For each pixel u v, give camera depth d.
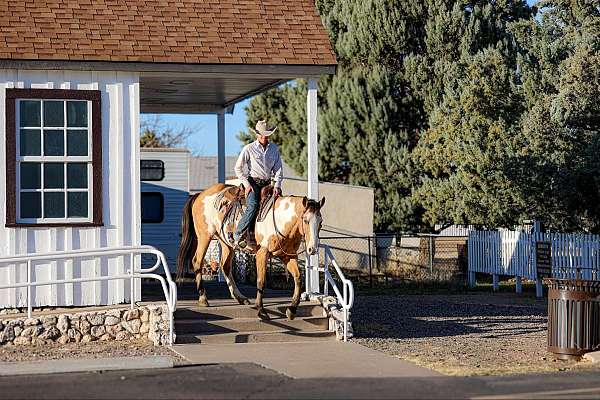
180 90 20.45
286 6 18.23
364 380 11.94
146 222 30.50
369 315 20.66
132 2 17.50
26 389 11.27
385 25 36.22
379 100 35.94
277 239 16.00
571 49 30.09
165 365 13.01
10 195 15.92
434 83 35.72
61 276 16.06
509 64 32.38
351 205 34.75
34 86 16.09
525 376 12.35
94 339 15.31
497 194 30.69
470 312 21.61
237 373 12.45
